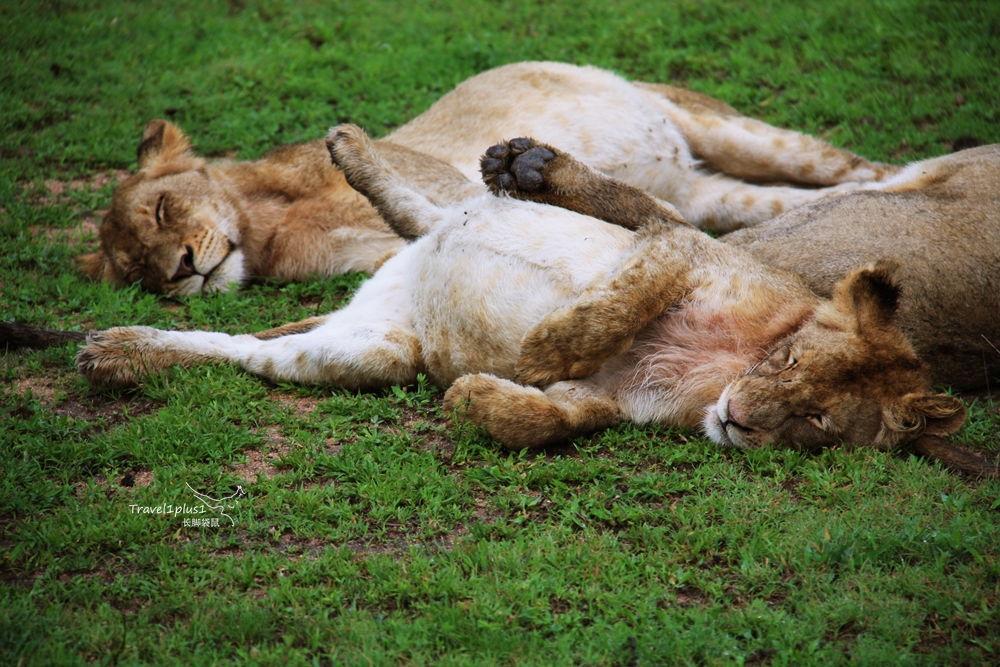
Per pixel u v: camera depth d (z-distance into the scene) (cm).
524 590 740
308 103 1844
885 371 895
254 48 2084
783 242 1161
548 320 913
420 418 987
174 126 1415
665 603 742
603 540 795
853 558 773
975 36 1938
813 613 721
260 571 768
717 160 1512
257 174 1399
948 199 1183
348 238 1370
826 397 888
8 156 1641
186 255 1298
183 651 689
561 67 1479
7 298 1237
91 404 1025
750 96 1828
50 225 1458
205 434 941
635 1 2219
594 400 952
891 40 1959
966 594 737
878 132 1684
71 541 796
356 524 821
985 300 1084
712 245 996
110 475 893
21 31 2075
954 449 906
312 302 1316
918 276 1071
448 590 741
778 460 910
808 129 1709
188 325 1223
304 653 691
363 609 731
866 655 679
